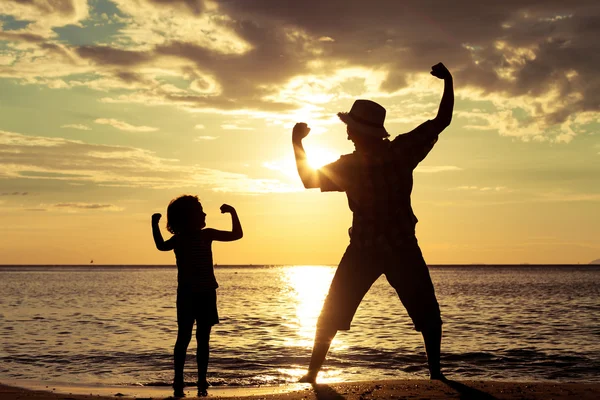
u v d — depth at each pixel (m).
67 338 14.38
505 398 4.34
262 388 7.21
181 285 5.99
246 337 14.92
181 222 5.99
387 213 4.84
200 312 6.05
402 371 9.83
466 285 67.00
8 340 14.00
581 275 139.75
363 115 4.87
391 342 13.70
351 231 4.95
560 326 18.34
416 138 4.86
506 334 15.91
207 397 5.32
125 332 15.79
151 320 19.55
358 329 16.88
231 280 100.38
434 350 5.09
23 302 30.70
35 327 17.25
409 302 4.94
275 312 24.56
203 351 6.09
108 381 8.59
